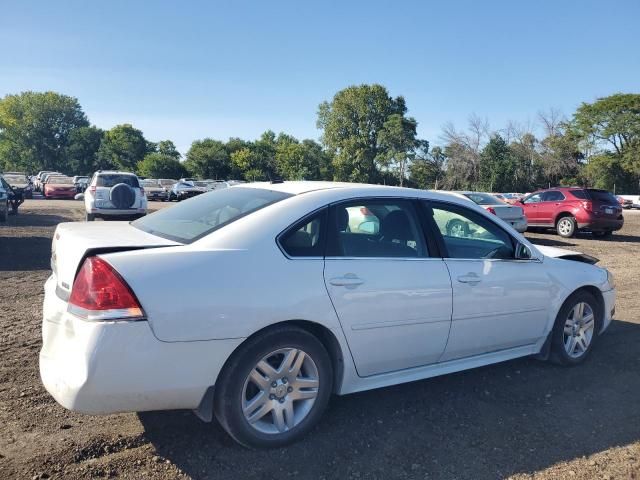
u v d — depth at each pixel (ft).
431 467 10.39
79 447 10.57
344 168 260.01
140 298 9.36
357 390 11.96
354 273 11.51
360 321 11.53
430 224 13.28
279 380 10.80
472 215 14.23
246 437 10.46
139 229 12.31
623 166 207.72
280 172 281.95
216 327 9.89
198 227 11.35
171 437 11.12
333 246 11.57
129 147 339.57
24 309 20.56
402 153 245.86
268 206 11.51
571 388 14.44
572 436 11.75
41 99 362.53
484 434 11.75
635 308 23.94
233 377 10.21
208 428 11.55
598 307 16.72
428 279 12.54
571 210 56.44
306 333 10.91
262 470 10.08
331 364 11.44
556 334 15.60
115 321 9.20
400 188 13.41
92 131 360.07
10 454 10.23
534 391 14.17
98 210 53.31
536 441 11.50
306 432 11.20
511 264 14.34
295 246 11.13
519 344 14.87
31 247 37.52
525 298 14.48
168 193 138.92
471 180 209.56
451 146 211.20
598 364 16.37
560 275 15.38
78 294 9.48
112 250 9.89
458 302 13.03
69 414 11.94
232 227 10.91
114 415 11.99
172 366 9.61
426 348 12.71
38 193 147.33
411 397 13.61
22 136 362.94
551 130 213.25
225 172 300.20
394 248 12.53
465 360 13.82
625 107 207.82
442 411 12.84
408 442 11.31
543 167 207.82
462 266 13.30
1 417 11.68
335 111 267.18
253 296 10.25
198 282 9.85
